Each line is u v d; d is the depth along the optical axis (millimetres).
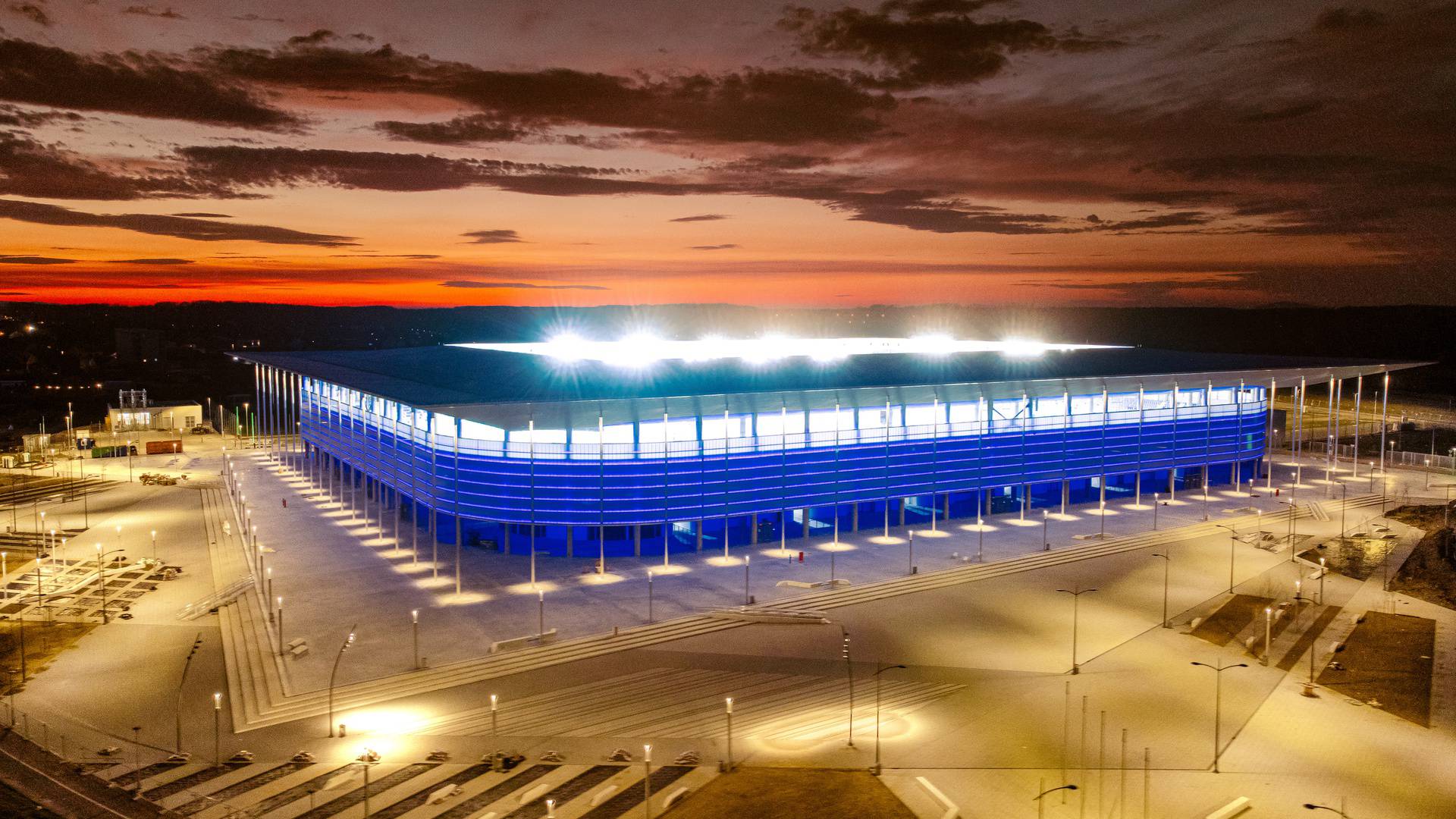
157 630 61375
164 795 40625
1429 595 70938
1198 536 90000
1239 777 43031
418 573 74750
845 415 87688
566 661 56938
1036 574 76500
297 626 61625
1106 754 45125
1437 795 41656
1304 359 125625
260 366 166375
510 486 78062
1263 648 59344
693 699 51531
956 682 53812
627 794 41031
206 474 120812
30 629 61656
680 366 94875
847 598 68938
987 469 94438
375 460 93000
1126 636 61500
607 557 80875
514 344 127688
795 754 44938
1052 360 110250
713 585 72000
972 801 40594
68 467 125875
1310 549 84438
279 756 44500
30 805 39344
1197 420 108188
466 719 48750
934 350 126250
